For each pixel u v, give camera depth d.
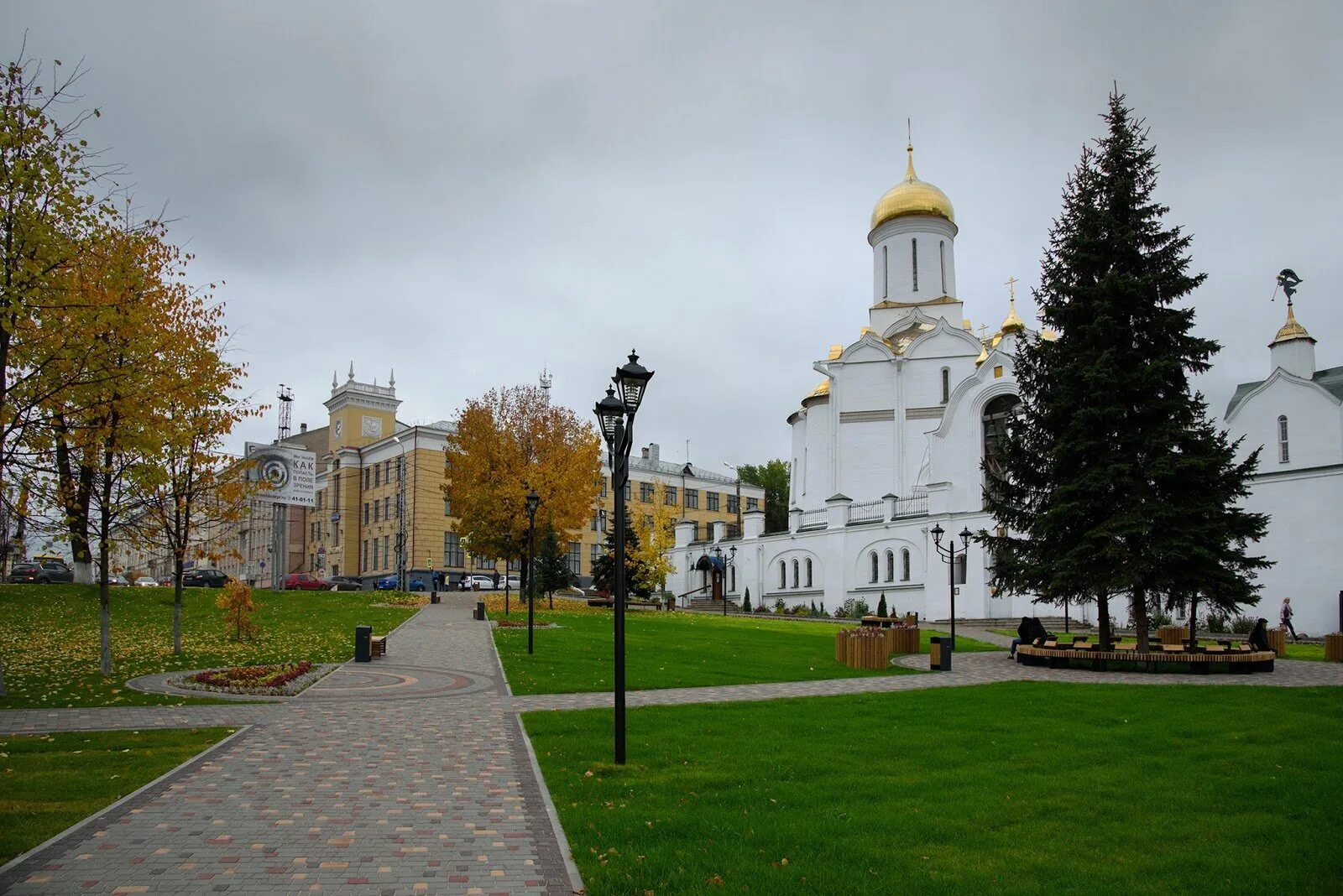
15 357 16.41
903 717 14.92
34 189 15.54
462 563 72.12
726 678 20.34
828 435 57.56
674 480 87.94
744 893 6.77
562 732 13.19
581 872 7.32
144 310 18.78
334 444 80.50
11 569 47.38
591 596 55.16
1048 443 25.89
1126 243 24.55
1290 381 37.25
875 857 7.65
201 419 22.67
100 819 8.67
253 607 27.03
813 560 54.25
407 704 15.84
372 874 7.26
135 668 20.25
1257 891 7.02
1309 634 33.44
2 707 15.12
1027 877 7.27
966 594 43.56
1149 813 9.15
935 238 57.91
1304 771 10.86
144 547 24.45
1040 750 12.23
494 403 48.22
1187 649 23.11
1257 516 23.58
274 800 9.41
